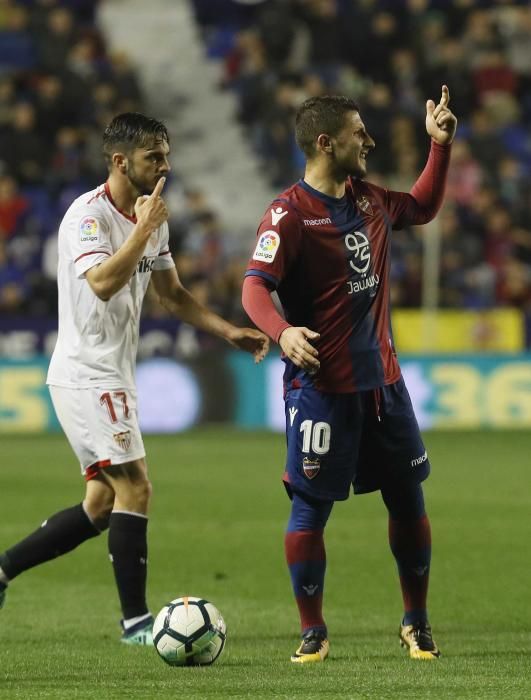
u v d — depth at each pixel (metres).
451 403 69.44
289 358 18.64
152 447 59.22
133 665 18.95
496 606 25.50
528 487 45.16
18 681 17.39
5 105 79.88
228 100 89.75
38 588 27.83
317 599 19.64
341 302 19.31
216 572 29.70
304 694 16.16
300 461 19.53
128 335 21.92
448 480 47.06
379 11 89.12
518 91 90.94
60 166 76.25
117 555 21.67
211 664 18.95
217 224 77.31
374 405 19.56
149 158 21.14
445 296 73.81
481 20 90.31
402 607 25.66
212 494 43.31
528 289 76.12
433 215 20.75
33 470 49.97
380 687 16.61
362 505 41.28
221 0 94.50
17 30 84.75
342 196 19.62
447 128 20.53
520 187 80.88
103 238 21.12
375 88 83.44
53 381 22.02
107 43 91.00
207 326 22.86
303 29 90.19
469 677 17.39
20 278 71.56
